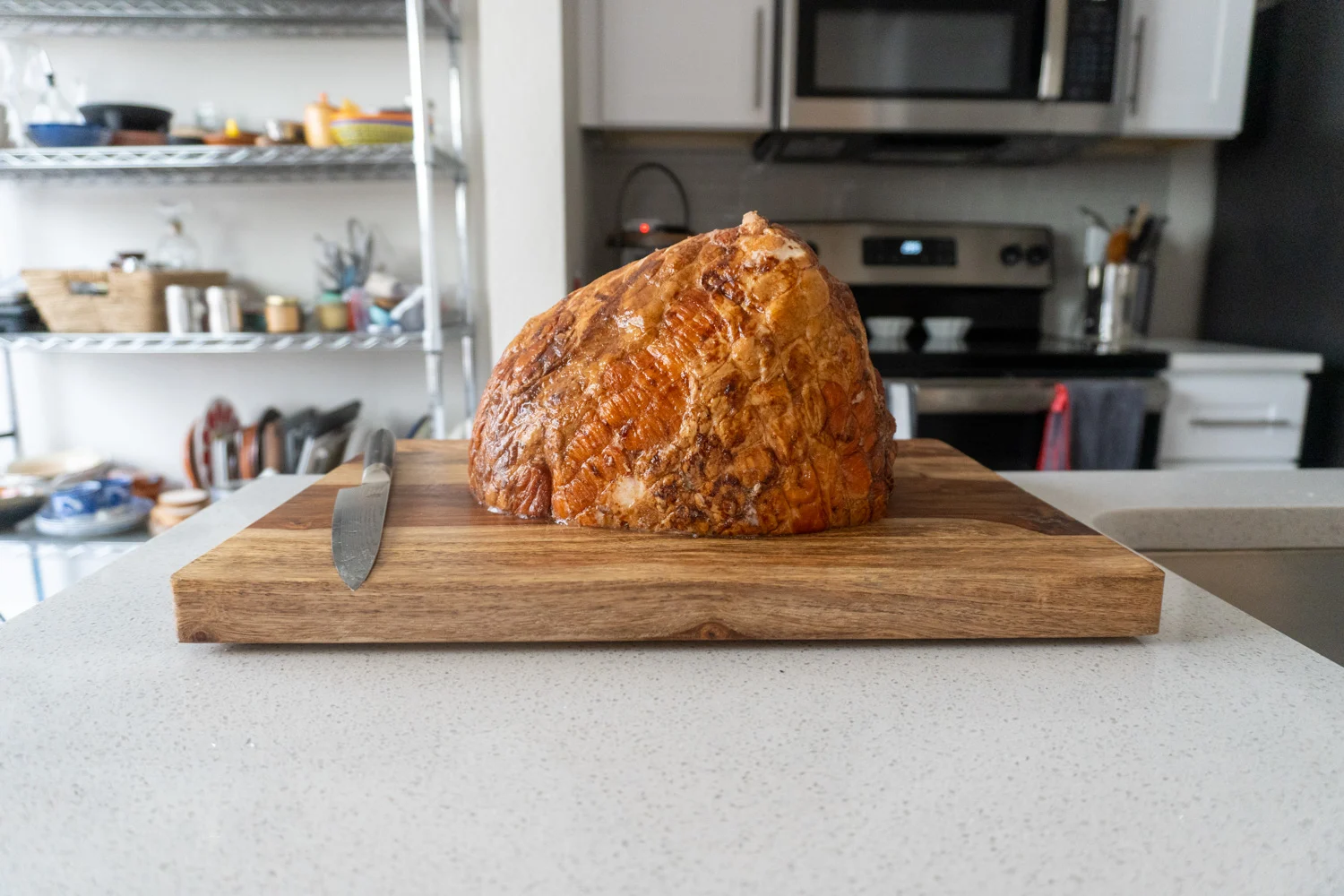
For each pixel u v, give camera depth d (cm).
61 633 55
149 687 49
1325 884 35
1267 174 213
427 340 168
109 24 187
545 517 64
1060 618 54
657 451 61
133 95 198
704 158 232
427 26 187
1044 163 235
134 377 209
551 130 172
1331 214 191
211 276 187
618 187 233
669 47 195
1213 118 200
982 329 236
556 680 50
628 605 53
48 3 173
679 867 36
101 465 196
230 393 211
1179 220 238
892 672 51
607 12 193
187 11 177
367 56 198
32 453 211
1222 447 191
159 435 212
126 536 175
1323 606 87
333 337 170
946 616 54
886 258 224
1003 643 54
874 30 192
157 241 203
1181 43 197
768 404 60
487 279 206
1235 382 189
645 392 61
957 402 180
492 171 173
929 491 72
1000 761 42
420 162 161
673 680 50
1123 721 46
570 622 53
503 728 45
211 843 37
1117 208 238
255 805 39
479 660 52
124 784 41
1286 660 52
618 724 45
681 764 42
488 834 38
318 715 46
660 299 61
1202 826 38
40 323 176
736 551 58
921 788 40
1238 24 196
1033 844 37
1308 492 91
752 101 198
